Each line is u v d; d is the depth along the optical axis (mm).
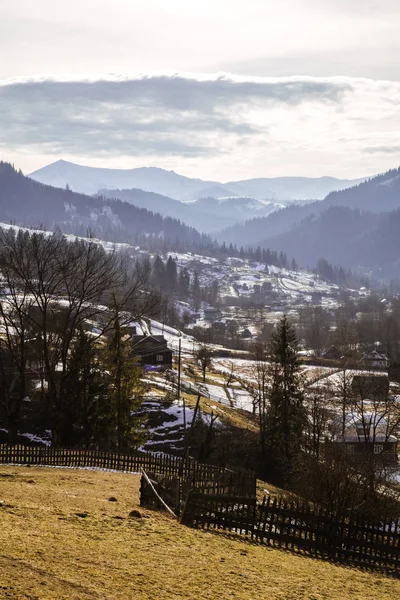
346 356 125750
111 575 14406
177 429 76000
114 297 54469
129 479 35125
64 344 49844
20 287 53594
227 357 164000
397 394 101375
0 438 58344
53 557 14836
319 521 21906
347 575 19109
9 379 65875
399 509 31141
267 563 18547
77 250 55344
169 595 13812
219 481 29219
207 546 19156
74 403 53969
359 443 77688
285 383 70938
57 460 38969
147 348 126250
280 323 73625
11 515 18641
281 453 68438
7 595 11852
